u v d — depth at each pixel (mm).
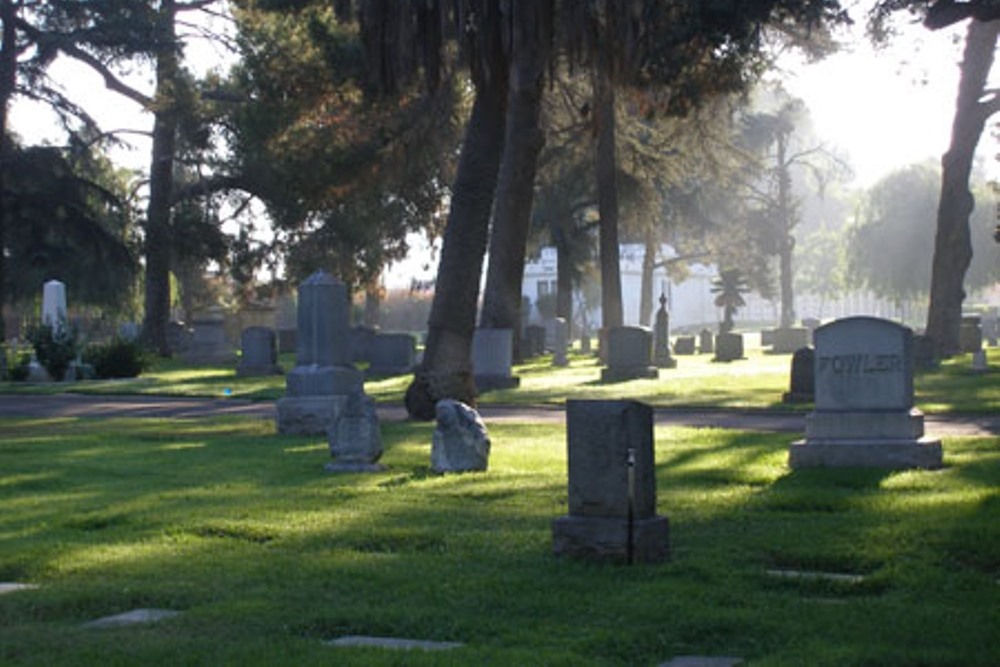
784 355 55156
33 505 13898
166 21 53219
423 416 24312
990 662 6828
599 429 9727
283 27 39844
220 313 65812
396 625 8031
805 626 7699
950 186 43875
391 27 22891
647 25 22844
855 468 15289
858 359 15609
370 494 14086
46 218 54656
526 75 29344
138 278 70812
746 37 23469
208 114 53594
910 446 15266
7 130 54719
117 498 14242
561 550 9914
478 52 22859
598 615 8133
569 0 22844
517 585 9047
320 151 38562
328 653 7270
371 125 37594
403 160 38719
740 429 21906
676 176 48312
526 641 7535
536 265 108000
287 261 60031
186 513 12859
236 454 18812
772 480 14664
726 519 11938
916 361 38500
